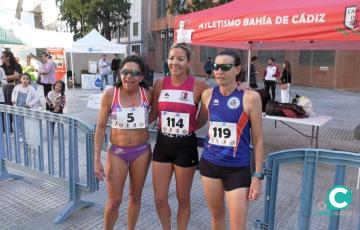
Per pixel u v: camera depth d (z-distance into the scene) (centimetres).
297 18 438
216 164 259
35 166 432
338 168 231
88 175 370
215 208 273
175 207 411
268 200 262
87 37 1587
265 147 704
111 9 3269
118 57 1864
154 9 3653
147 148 301
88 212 392
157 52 3678
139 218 380
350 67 2083
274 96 1419
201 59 2942
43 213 390
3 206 407
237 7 533
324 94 1842
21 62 1689
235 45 778
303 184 244
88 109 1111
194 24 552
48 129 404
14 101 681
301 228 250
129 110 289
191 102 279
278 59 2427
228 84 252
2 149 477
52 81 1077
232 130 252
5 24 746
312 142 704
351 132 872
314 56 2252
